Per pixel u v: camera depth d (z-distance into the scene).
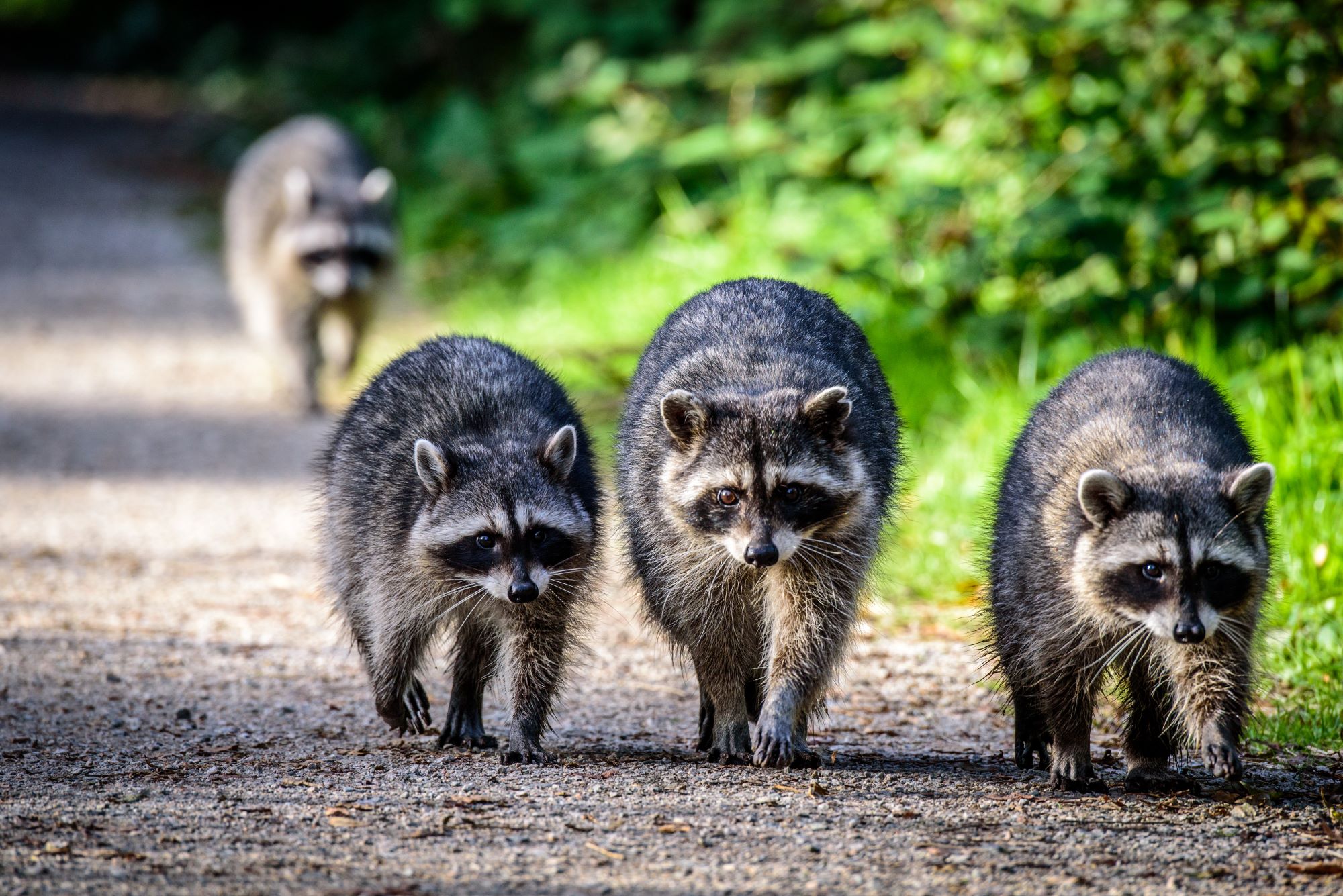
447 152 33.97
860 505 10.85
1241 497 9.62
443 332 27.14
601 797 9.15
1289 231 16.81
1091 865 8.05
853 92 24.94
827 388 10.99
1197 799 9.46
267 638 13.41
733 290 12.38
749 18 28.16
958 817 8.89
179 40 67.31
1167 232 17.56
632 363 21.67
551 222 28.77
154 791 9.08
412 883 7.54
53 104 63.50
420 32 42.62
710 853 8.10
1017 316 18.53
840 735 11.14
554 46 34.00
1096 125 18.70
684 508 10.78
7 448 20.81
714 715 10.88
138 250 37.38
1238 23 16.61
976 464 16.19
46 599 14.33
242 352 27.77
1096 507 9.78
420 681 12.56
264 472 20.03
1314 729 10.91
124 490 18.94
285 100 47.00
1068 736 9.84
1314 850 8.37
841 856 8.10
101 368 25.97
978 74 20.12
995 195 19.30
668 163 26.48
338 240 23.86
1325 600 12.68
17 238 38.12
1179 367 11.02
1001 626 10.62
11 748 10.07
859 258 20.16
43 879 7.45
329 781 9.45
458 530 10.90
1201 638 9.32
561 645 11.13
